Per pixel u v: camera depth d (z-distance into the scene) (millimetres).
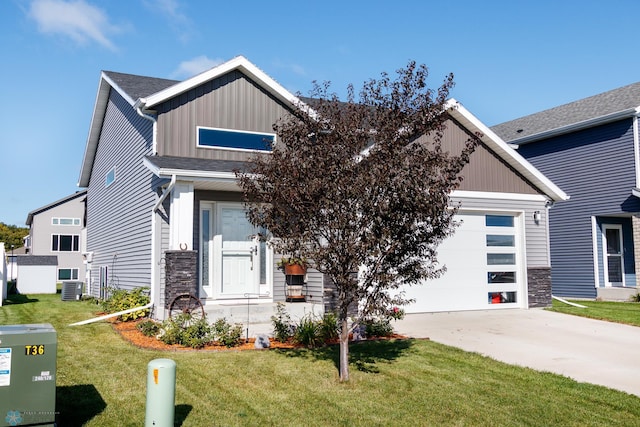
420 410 6152
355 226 6742
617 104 19344
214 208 12164
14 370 4645
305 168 6773
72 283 20938
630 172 18016
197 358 8227
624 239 19734
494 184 14609
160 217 12062
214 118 12844
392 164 6645
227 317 10914
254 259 12367
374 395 6637
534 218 15070
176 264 10617
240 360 8133
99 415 5707
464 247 14156
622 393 6898
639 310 14328
